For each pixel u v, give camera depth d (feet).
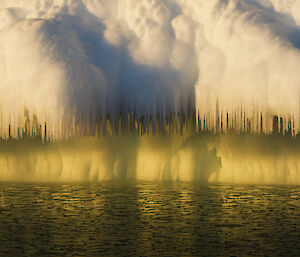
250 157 164.14
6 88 162.61
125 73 169.78
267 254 86.84
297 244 92.48
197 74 169.07
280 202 128.98
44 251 88.63
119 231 101.55
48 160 169.37
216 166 166.40
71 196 137.18
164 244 92.89
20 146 170.71
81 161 168.45
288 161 162.40
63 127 155.02
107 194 139.95
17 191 145.48
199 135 167.02
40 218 112.16
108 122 167.22
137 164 169.58
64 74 156.97
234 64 163.53
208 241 94.43
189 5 182.50
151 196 137.18
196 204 126.72
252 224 106.83
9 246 91.66
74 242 94.12
